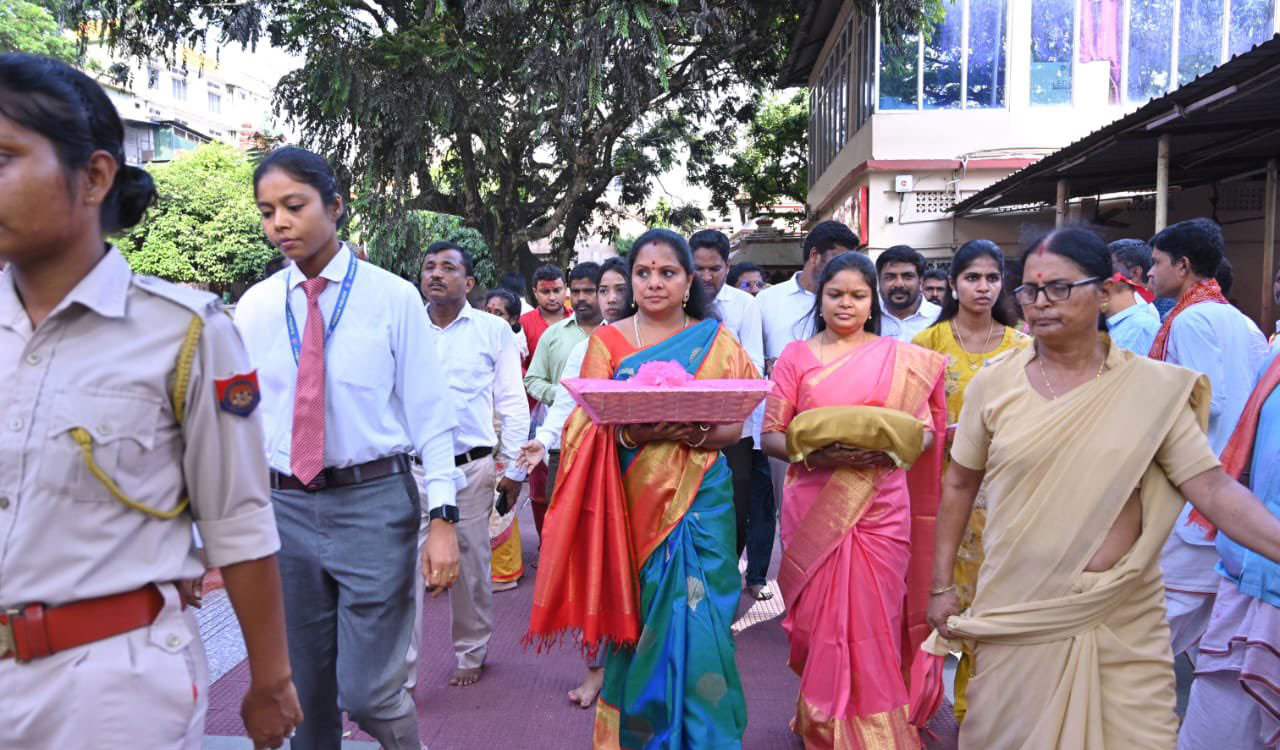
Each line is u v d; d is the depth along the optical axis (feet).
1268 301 39.52
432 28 44.86
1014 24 49.06
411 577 9.41
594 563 10.22
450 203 56.95
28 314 5.21
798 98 90.79
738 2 48.78
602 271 16.51
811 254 16.98
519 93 49.60
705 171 81.71
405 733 9.30
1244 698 9.23
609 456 10.36
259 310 9.20
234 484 5.55
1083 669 7.73
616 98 47.50
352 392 8.98
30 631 4.94
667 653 10.09
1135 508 7.84
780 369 11.78
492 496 13.80
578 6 43.88
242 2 48.16
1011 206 49.39
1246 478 9.68
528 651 15.11
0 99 4.74
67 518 5.01
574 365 12.08
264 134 51.34
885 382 11.24
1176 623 11.77
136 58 51.75
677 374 10.14
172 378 5.27
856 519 10.72
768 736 12.12
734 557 10.61
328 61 44.96
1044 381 8.20
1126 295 14.85
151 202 5.72
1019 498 8.04
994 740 8.15
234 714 12.27
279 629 5.93
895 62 50.24
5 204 4.75
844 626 10.61
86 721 5.01
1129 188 45.34
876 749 10.32
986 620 8.09
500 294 25.12
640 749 10.21
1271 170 37.99
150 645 5.27
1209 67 47.96
